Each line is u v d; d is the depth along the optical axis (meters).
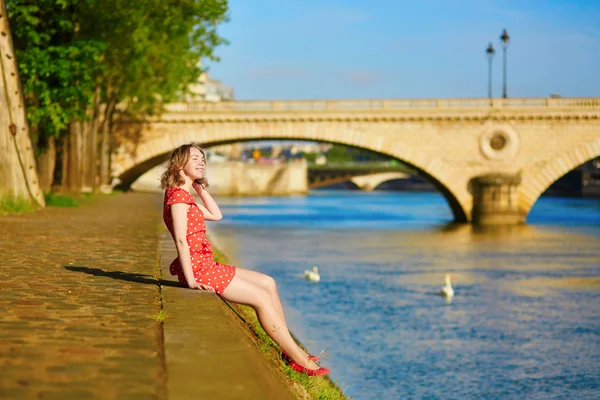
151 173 127.25
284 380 8.54
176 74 55.56
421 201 138.00
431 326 23.97
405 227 67.69
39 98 35.19
